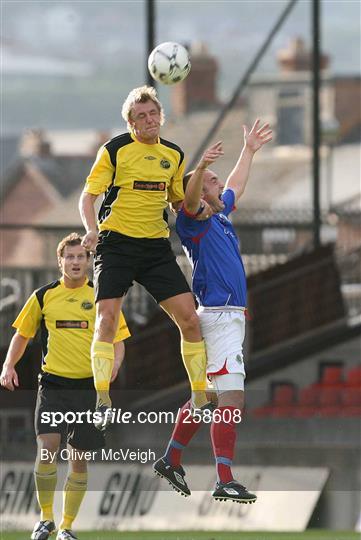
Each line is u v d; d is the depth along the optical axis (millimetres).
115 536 31734
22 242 110125
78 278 24906
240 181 24797
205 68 99125
